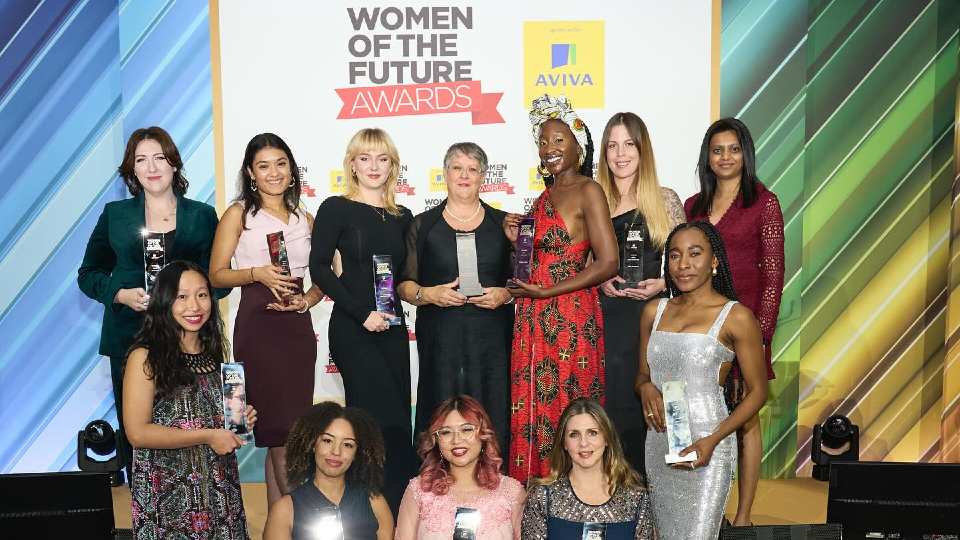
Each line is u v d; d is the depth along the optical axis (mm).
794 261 5773
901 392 5832
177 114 5652
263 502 5340
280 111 5629
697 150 5684
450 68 5645
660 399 3543
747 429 4359
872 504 3469
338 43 5617
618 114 4672
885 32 5691
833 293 5793
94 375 5777
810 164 5738
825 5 5676
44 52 5625
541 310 4145
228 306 5680
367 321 4301
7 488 3453
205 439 3328
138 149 4703
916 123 5723
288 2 5594
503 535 3600
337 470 3475
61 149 5668
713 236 3570
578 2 5629
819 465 5508
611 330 4562
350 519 3512
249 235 4520
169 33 5621
